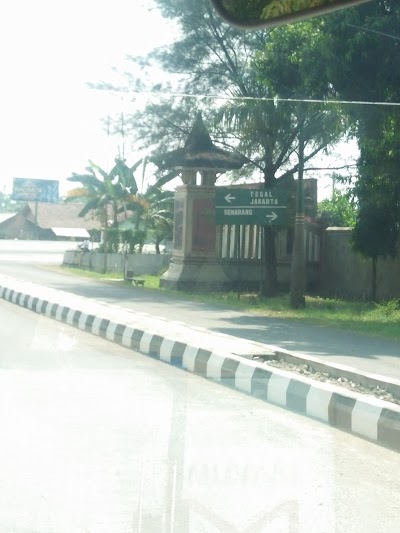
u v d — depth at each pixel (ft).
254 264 77.15
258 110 65.57
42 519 14.98
